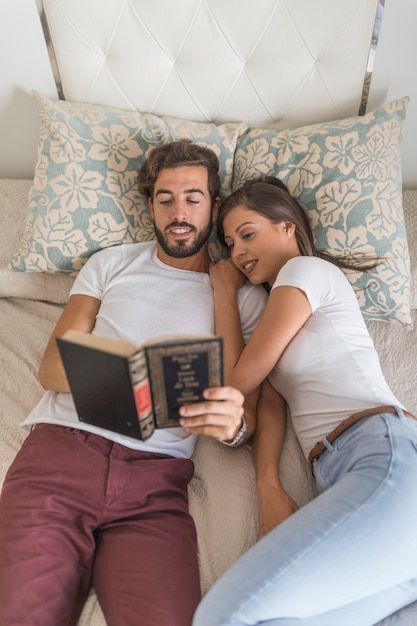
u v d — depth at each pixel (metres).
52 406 1.24
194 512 1.17
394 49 1.56
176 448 1.20
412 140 1.75
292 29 1.51
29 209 1.56
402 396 1.38
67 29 1.55
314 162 1.52
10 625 0.94
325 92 1.63
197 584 1.02
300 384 1.19
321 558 0.90
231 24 1.51
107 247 1.53
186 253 1.37
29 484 1.11
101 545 1.08
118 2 1.49
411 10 1.48
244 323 1.37
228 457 1.26
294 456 1.25
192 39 1.54
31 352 1.49
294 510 1.11
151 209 1.49
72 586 1.02
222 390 0.94
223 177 1.60
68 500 1.09
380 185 1.48
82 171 1.53
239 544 1.10
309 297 1.18
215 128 1.63
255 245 1.33
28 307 1.65
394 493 0.97
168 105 1.68
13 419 1.33
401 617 1.00
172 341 0.86
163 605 0.96
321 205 1.49
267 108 1.68
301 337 1.19
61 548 1.03
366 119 1.53
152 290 1.36
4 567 0.99
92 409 0.97
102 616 1.01
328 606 0.91
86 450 1.14
